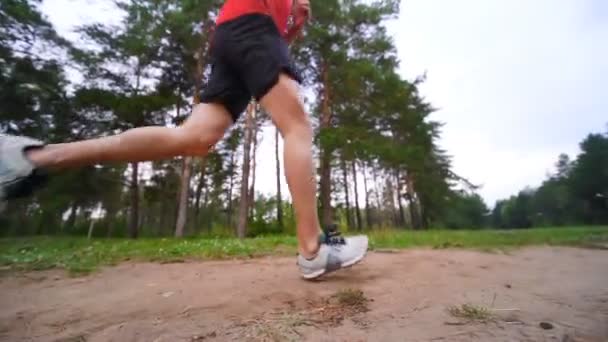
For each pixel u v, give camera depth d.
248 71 1.33
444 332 0.91
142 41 12.90
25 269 2.30
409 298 1.26
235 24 1.33
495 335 0.88
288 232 12.80
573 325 0.96
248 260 2.73
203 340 0.91
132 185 16.11
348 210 23.89
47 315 1.19
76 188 15.11
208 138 1.31
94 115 13.77
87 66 13.12
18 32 10.00
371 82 14.09
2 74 10.12
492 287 1.45
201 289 1.53
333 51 13.72
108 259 2.84
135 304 1.30
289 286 1.51
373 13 14.04
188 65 14.86
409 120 16.81
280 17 1.41
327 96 14.64
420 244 4.03
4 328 1.06
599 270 1.98
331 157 13.71
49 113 12.00
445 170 27.30
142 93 14.62
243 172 13.06
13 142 0.96
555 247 3.79
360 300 1.23
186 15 12.44
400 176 29.02
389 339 0.87
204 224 26.84
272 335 0.92
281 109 1.36
